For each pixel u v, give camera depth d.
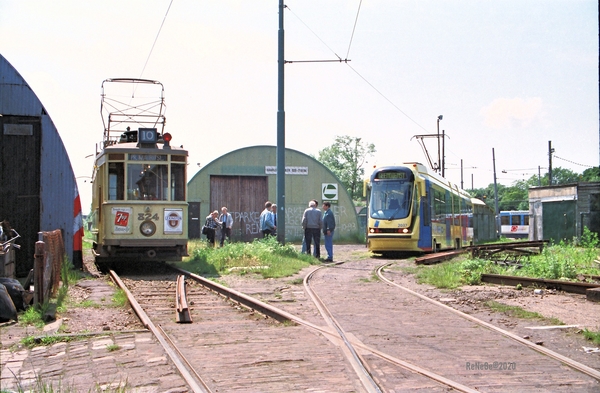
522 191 124.81
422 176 26.14
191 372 6.46
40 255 10.31
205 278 15.47
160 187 17.48
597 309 10.93
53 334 8.57
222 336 8.38
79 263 18.17
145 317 9.47
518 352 7.53
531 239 41.88
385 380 6.17
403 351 7.55
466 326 9.27
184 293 11.91
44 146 17.67
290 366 6.69
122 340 8.12
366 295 12.84
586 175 81.31
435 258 21.62
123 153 17.31
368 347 7.65
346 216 43.34
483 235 52.88
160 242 17.34
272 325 9.30
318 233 23.50
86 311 10.77
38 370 6.79
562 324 9.43
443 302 11.90
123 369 6.65
